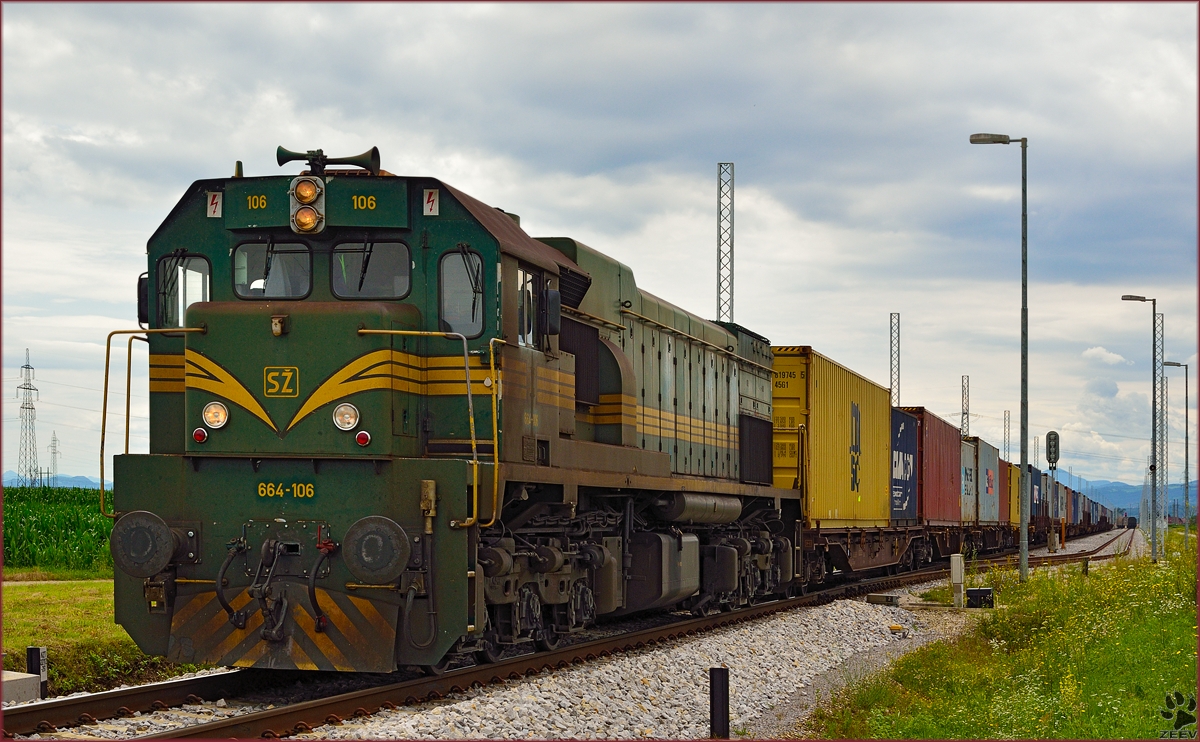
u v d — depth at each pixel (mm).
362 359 11055
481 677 11945
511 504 12922
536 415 12906
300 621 10867
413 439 11570
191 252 11844
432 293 11719
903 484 34688
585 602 14742
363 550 10516
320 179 11484
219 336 11211
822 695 14031
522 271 12625
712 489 19641
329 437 10992
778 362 25469
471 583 11055
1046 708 12375
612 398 15820
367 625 10812
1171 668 14109
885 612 23328
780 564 23672
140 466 11273
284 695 11469
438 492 10938
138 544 10828
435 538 10938
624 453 15695
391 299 11695
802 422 25203
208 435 11148
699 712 12109
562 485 13469
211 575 11078
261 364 11156
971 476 47875
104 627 15289
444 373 11734
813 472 25312
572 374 14203
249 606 10945
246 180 11648
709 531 20406
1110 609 20047
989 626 20422
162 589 11109
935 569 39156
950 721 11914
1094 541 81500
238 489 11117
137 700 10586
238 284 11727
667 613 20391
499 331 11758
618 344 16422
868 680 14250
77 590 20078
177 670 14102
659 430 17984
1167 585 20875
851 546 29219
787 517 24828
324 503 11000
